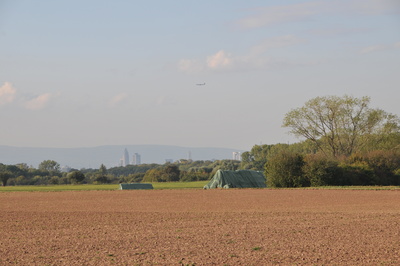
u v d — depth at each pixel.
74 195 90.62
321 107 131.00
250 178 112.19
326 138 131.62
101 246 35.19
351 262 29.09
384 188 96.06
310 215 53.09
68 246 35.28
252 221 48.50
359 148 131.38
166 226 45.56
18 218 53.06
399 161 110.25
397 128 132.38
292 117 133.00
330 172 105.38
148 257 31.16
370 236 38.06
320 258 30.27
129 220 50.56
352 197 76.88
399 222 46.31
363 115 131.50
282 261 29.58
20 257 31.44
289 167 106.44
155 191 99.31
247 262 29.45
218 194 87.50
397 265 28.31
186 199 77.50
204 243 36.00
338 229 42.03
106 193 95.50
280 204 67.06
